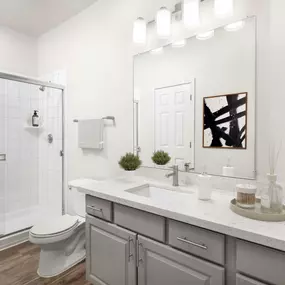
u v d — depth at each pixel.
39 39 3.13
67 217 2.10
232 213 1.10
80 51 2.55
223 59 1.54
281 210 1.05
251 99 1.42
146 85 1.97
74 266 1.98
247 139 1.44
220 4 1.45
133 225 1.36
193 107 1.69
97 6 2.35
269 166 1.35
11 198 2.96
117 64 2.19
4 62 2.88
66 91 2.74
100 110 2.36
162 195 1.66
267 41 1.36
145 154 1.99
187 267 1.14
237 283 0.97
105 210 1.52
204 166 1.64
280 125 1.29
